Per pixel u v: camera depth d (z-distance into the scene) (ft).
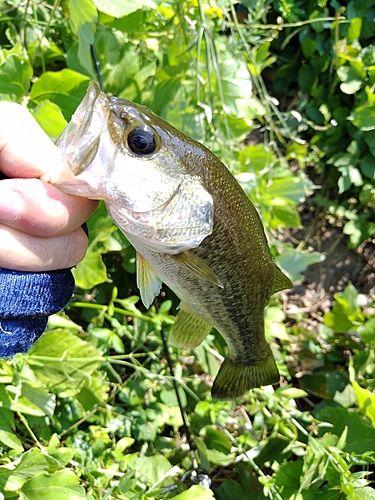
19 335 0.59
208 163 0.70
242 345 0.90
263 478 1.09
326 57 1.76
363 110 1.61
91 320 1.21
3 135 0.56
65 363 1.04
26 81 1.04
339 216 1.77
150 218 0.65
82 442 1.04
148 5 1.01
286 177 1.48
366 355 1.41
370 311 1.68
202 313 0.81
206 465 1.18
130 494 0.98
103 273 1.11
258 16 1.51
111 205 0.63
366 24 1.78
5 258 0.56
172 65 1.26
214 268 0.76
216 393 0.93
